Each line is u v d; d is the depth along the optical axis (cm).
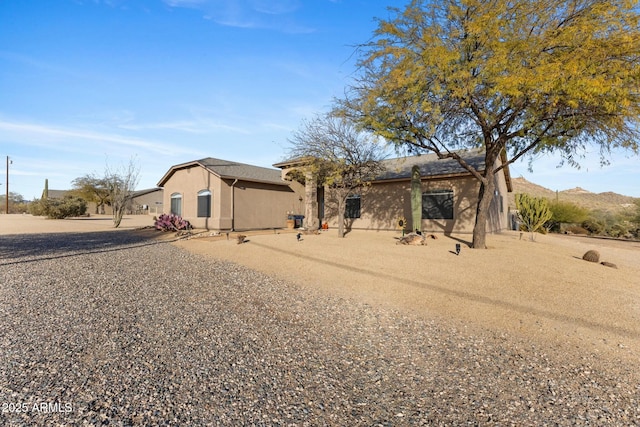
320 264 877
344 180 1477
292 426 251
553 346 418
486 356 388
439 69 848
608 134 912
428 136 1045
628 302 598
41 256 969
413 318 510
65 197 4166
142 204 5738
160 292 607
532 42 820
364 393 303
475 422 264
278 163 2030
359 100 1105
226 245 1189
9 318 457
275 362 357
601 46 748
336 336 437
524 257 988
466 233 1598
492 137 1073
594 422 269
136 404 271
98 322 450
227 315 499
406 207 1789
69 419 248
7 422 242
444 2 921
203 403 276
